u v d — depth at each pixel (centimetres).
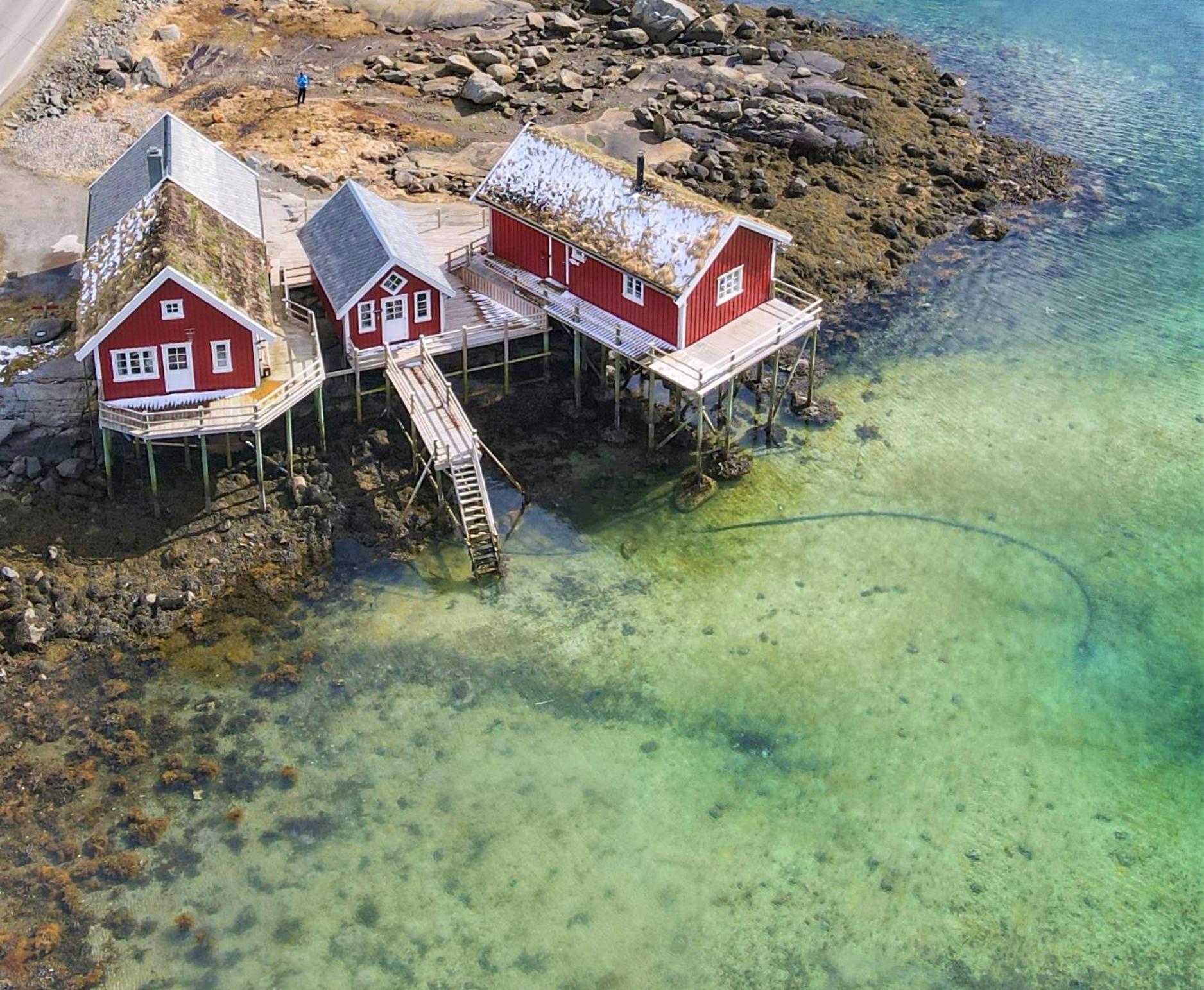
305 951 3033
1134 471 4647
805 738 3597
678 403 4678
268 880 3180
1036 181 6519
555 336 5006
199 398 4075
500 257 4944
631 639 3869
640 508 4353
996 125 7050
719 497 4416
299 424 4419
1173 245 6059
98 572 3909
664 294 4309
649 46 7288
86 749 3466
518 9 7575
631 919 3123
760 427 4756
